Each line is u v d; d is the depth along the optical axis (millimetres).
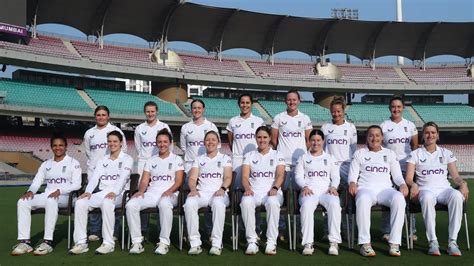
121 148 6379
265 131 6066
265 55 32656
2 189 16875
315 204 5516
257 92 33906
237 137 6977
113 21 27078
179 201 5641
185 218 5660
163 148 6129
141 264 4906
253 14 28391
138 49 29766
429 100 34906
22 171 23016
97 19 26609
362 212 5352
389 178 5922
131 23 27328
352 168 5996
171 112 27953
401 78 33375
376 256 5234
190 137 7020
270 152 6117
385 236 6184
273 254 5363
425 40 31562
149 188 6105
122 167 6148
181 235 5707
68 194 6027
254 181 6062
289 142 6711
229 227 7516
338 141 6617
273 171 6043
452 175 5852
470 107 33750
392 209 5340
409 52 32719
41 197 5879
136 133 7211
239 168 6934
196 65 30438
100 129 6855
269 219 5477
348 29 30500
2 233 6957
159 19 27547
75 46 26984
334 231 5422
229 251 5602
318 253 5434
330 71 32219
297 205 5727
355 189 5723
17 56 22141
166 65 28625
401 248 5684
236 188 5848
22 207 5699
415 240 6172
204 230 7238
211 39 30281
